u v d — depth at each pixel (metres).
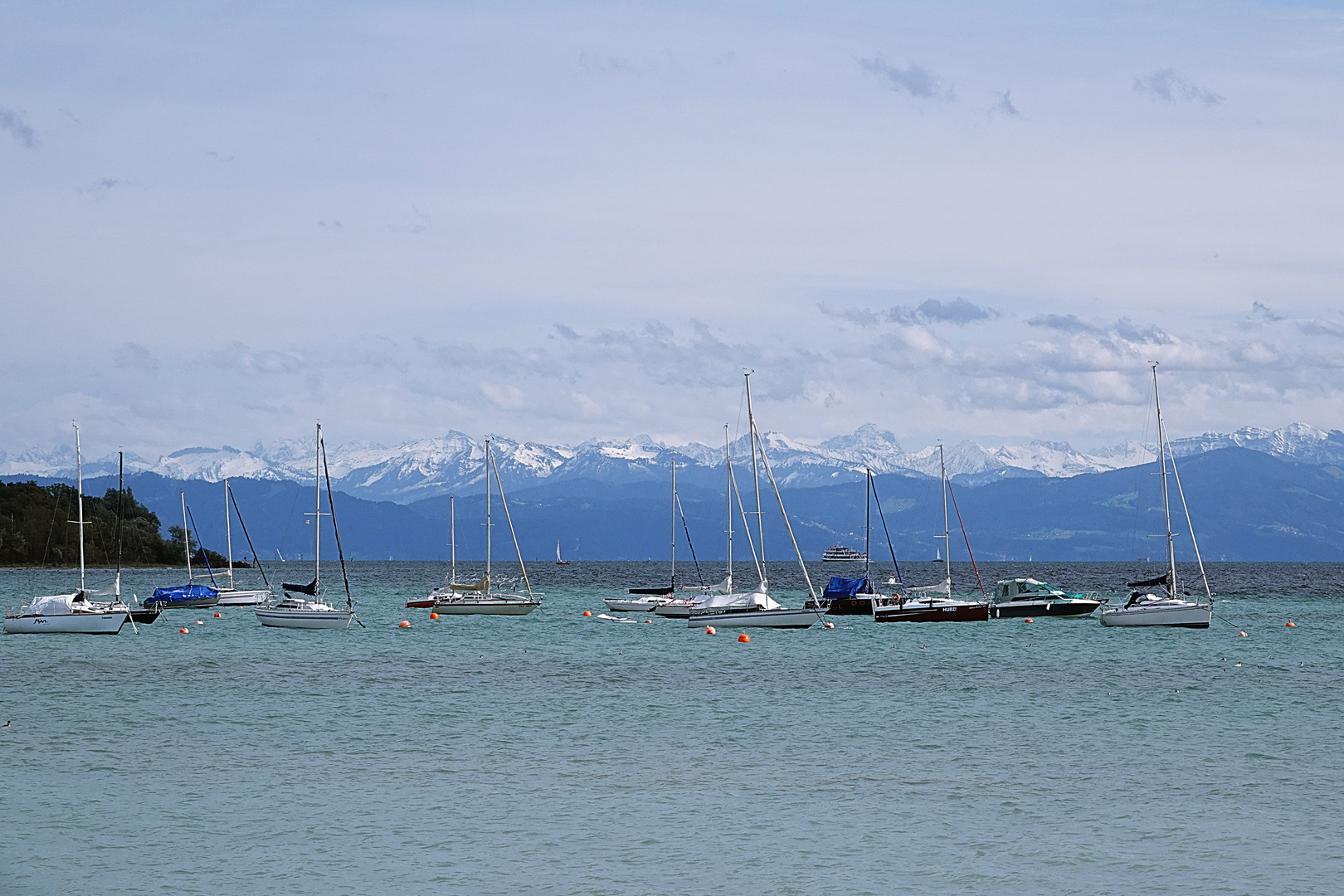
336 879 63.16
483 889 61.78
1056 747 94.19
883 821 73.38
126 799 77.38
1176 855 67.00
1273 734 99.69
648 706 114.56
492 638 191.25
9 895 60.41
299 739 96.81
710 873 64.31
